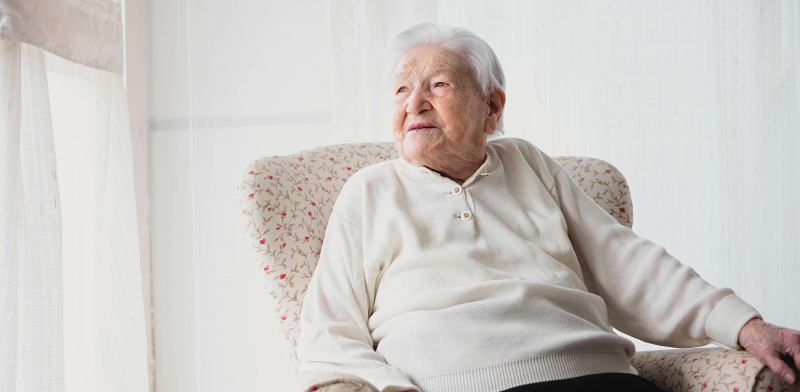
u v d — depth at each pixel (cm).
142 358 204
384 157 159
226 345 236
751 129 219
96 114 200
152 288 237
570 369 99
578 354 102
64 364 182
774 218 217
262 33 240
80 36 189
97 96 201
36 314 164
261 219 128
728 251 220
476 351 100
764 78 218
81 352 191
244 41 241
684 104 222
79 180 194
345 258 118
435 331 103
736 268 219
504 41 226
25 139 169
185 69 240
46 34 173
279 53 240
